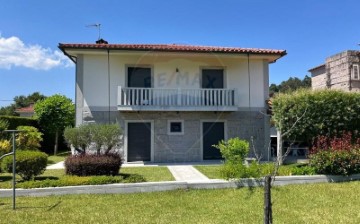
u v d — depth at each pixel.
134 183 8.96
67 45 15.62
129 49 15.80
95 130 11.12
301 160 15.66
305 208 7.16
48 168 13.59
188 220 6.42
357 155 10.12
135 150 16.72
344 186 9.08
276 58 17.69
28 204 7.66
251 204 7.54
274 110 12.59
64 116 23.44
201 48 16.47
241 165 9.55
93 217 6.63
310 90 12.19
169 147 16.94
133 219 6.50
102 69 16.64
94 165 10.40
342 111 11.71
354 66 24.30
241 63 17.80
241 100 17.62
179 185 9.09
